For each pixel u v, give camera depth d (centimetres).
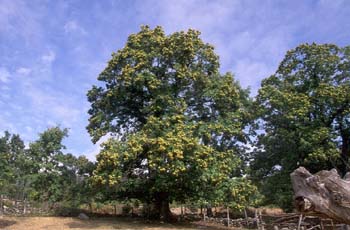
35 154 2748
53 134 2811
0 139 2917
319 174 416
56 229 1927
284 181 2484
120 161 2069
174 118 2144
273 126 2678
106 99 2550
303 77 2673
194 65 2508
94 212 2916
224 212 3203
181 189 2358
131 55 2442
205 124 2309
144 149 2145
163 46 2422
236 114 2488
